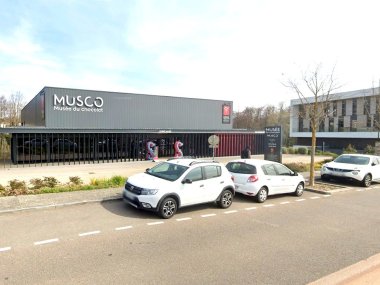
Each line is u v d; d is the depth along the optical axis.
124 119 28.33
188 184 9.02
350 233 7.86
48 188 11.30
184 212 9.38
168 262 5.71
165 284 4.88
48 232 7.08
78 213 8.70
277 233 7.68
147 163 24.50
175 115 31.59
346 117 55.62
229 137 32.78
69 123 25.38
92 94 26.47
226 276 5.23
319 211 10.10
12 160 25.08
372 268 5.72
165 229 7.67
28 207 8.70
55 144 23.73
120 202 10.08
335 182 16.02
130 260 5.74
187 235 7.29
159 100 30.41
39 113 27.64
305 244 6.94
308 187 13.90
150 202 8.37
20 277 4.94
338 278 5.27
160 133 28.47
